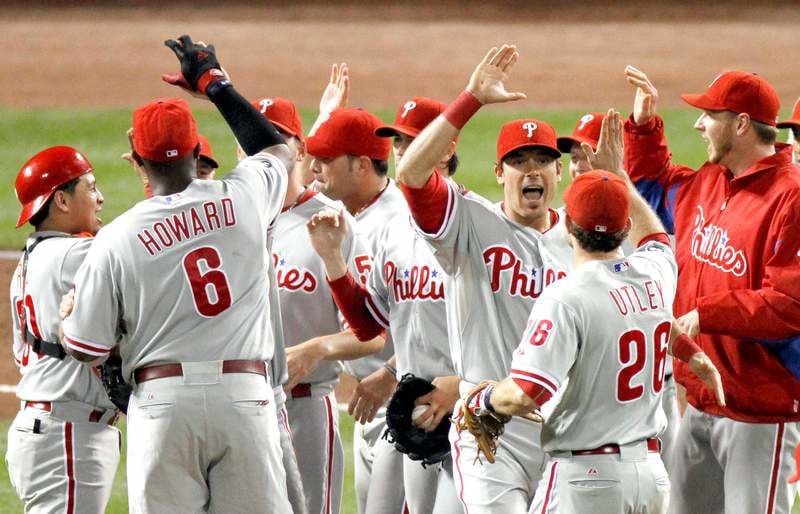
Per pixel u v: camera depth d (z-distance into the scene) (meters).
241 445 21.61
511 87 96.06
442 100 93.50
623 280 20.77
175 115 21.73
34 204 24.52
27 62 106.94
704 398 25.59
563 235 23.34
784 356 24.73
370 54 110.62
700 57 105.56
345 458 35.31
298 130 28.58
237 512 21.84
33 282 24.08
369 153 28.25
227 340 21.61
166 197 21.72
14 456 24.66
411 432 24.30
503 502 22.78
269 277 24.20
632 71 27.47
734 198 25.52
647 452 20.84
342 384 41.97
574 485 20.62
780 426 24.95
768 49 107.38
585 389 20.47
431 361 25.53
